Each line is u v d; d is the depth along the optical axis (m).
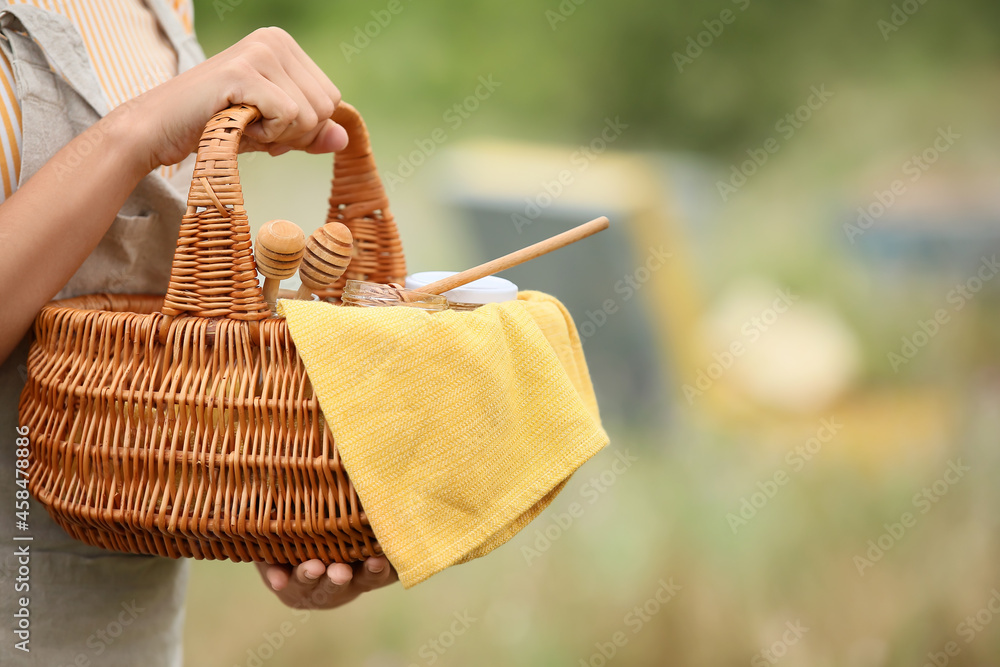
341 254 2.04
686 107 6.02
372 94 5.74
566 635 4.01
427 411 1.95
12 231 1.99
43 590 2.09
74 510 1.98
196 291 1.97
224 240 1.96
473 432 1.96
